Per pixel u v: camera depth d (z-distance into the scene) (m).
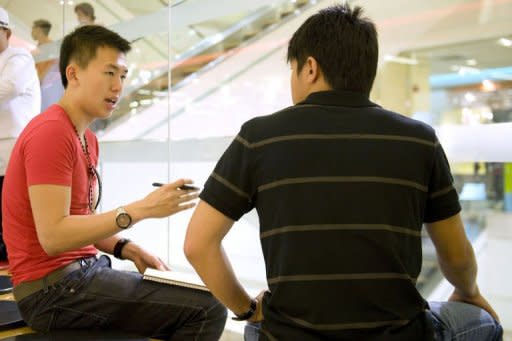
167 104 3.53
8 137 2.35
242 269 2.52
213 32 3.35
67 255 1.35
